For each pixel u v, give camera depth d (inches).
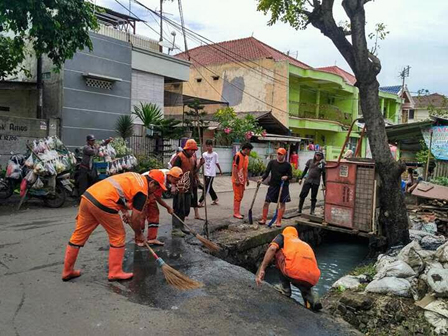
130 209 173.9
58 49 368.2
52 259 199.3
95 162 392.8
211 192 398.9
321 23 297.4
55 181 345.7
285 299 167.3
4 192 361.4
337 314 182.4
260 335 133.2
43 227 270.4
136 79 593.9
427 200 363.3
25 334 123.3
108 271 183.5
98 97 515.5
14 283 165.0
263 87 956.6
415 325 160.4
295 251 166.4
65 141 480.1
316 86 1058.7
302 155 913.5
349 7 276.5
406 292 182.2
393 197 277.7
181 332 130.3
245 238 269.7
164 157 573.0
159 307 148.0
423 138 479.8
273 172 308.8
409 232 288.4
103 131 525.0
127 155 435.5
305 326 144.3
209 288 170.6
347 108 1170.6
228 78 1010.7
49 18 321.7
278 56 1022.4
